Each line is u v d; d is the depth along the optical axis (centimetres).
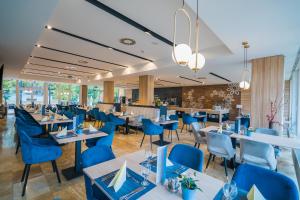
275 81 409
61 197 210
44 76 1079
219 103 1178
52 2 207
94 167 155
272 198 132
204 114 807
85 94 1348
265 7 207
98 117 670
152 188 124
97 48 476
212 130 345
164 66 576
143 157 182
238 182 148
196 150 184
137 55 544
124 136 560
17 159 330
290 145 240
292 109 705
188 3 203
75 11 280
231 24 253
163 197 113
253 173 145
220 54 427
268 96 416
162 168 133
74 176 260
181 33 361
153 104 732
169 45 440
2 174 267
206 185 130
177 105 1434
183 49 193
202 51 461
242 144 257
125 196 113
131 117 617
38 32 302
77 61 639
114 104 819
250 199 107
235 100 1093
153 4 256
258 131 353
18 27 280
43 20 254
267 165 236
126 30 352
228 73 689
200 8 211
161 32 356
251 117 439
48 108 781
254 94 438
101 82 1151
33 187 231
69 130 310
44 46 462
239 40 316
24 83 1255
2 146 414
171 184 121
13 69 724
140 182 132
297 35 290
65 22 319
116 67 750
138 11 276
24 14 236
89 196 146
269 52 386
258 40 315
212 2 199
